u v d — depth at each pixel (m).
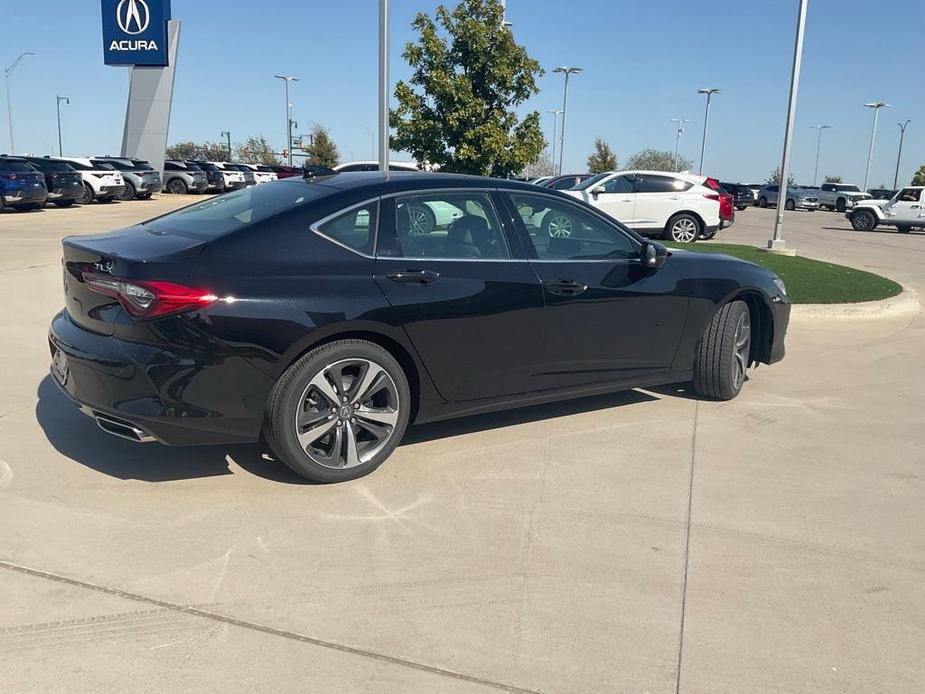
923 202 28.08
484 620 2.95
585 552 3.49
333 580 3.19
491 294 4.39
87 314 3.80
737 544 3.61
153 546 3.40
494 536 3.61
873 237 25.52
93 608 2.93
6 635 2.74
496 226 4.58
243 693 2.50
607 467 4.47
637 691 2.59
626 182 17.53
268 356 3.72
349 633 2.84
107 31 35.62
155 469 4.21
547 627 2.92
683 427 5.20
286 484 4.08
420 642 2.80
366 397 4.11
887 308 9.53
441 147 12.56
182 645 2.73
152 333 3.56
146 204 28.33
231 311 3.63
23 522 3.57
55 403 5.22
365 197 4.18
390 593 3.11
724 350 5.52
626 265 5.03
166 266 3.60
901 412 5.64
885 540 3.70
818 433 5.15
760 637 2.91
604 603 3.09
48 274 10.55
